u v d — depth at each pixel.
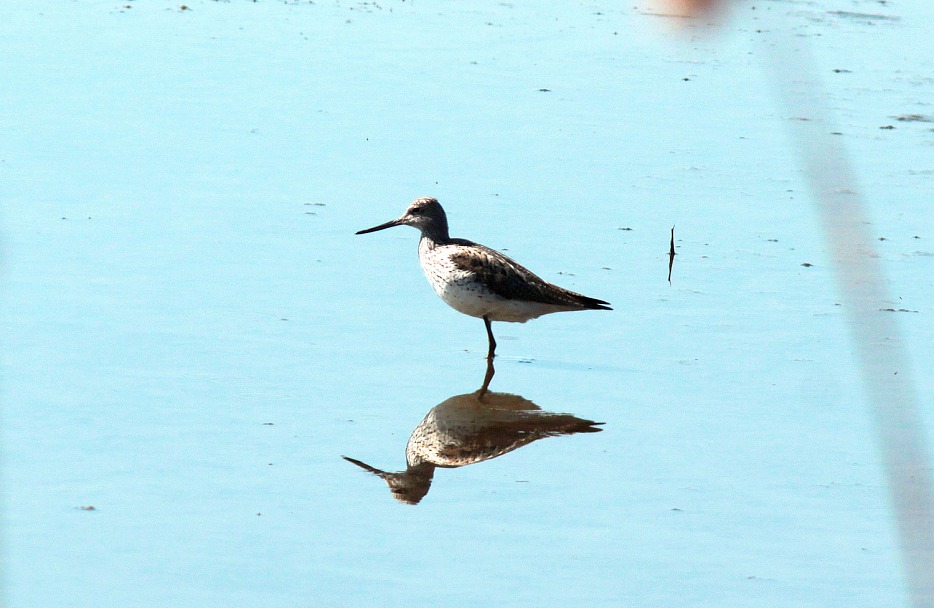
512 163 19.03
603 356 13.42
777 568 9.00
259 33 25.41
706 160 19.64
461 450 11.09
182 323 13.32
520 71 24.06
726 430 11.55
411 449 10.95
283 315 13.79
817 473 10.64
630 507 9.98
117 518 9.39
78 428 10.88
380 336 13.59
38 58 22.41
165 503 9.68
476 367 13.02
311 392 12.01
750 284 15.23
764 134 21.02
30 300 13.58
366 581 8.63
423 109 21.30
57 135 18.70
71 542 9.01
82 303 13.58
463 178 18.28
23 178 16.95
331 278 14.91
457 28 27.00
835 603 8.48
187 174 17.66
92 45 23.47
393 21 27.27
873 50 26.34
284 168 18.16
